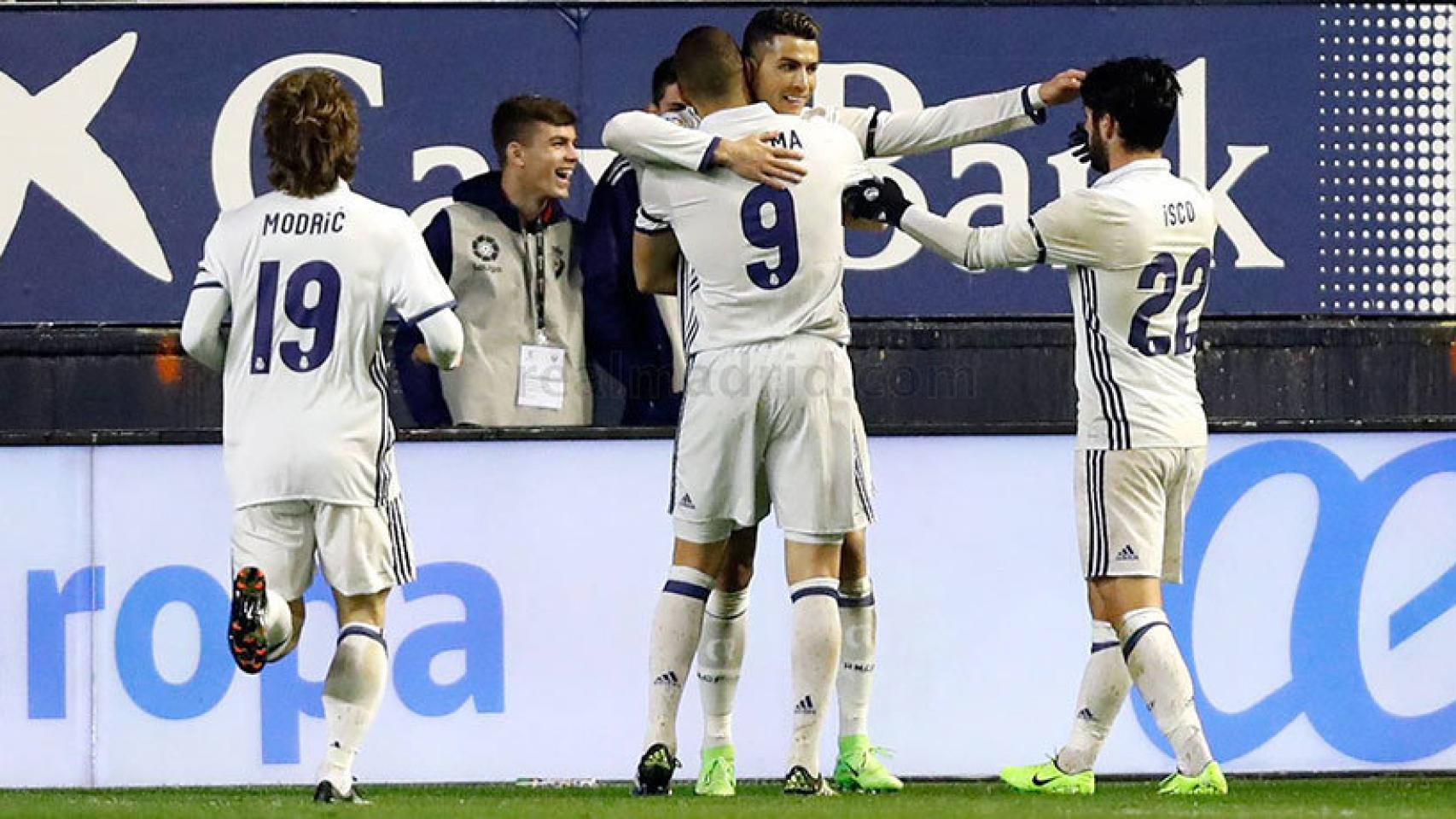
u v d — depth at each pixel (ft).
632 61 90.33
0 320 89.35
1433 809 70.18
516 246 90.33
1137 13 90.17
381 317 70.44
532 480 88.69
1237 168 90.12
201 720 88.07
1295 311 90.43
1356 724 89.61
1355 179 90.43
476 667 88.38
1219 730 89.15
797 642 74.43
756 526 77.66
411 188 90.07
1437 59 90.38
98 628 88.22
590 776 88.43
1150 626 75.66
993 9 89.97
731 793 77.56
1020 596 89.10
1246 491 89.35
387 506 71.10
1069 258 74.64
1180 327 75.97
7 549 88.12
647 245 76.07
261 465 69.77
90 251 89.45
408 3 89.92
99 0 89.81
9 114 89.20
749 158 73.00
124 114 89.51
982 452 89.04
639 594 88.69
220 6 89.56
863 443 75.51
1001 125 78.02
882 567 88.74
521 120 88.74
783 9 78.28
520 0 90.17
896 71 89.81
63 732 88.02
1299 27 90.12
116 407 89.56
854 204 75.51
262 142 89.76
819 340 74.02
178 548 88.33
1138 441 75.10
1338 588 89.51
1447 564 89.92
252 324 70.13
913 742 88.63
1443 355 90.74
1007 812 66.85
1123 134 76.02
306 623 87.71
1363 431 89.51
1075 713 84.79
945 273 90.43
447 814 66.33
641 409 90.99
